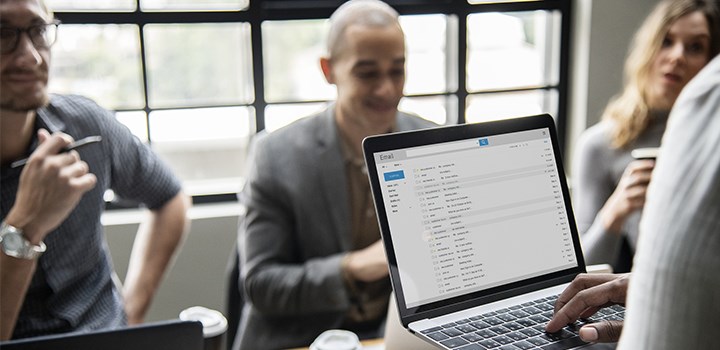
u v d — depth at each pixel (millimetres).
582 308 938
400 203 992
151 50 2959
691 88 547
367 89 1745
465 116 3307
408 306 963
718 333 493
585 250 1912
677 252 503
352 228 1847
